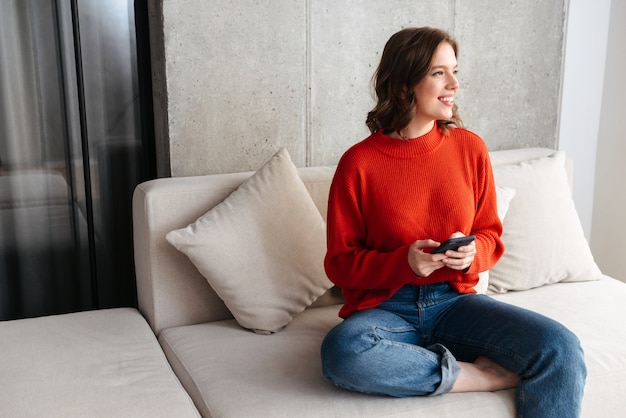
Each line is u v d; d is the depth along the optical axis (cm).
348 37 262
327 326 210
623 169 302
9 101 248
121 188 267
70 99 254
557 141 308
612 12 300
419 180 185
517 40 288
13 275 261
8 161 252
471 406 168
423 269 170
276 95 257
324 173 236
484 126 292
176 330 209
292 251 210
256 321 204
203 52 245
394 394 167
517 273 233
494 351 175
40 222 260
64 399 164
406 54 179
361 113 271
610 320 208
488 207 196
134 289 278
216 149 254
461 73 283
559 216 242
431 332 187
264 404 163
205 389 172
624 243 306
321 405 164
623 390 183
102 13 252
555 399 166
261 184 214
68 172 259
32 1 244
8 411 159
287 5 251
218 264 203
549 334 168
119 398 164
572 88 303
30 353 187
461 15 277
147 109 263
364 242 192
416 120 186
